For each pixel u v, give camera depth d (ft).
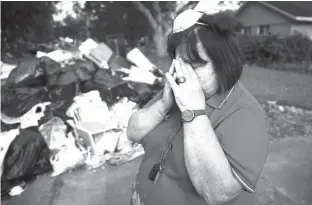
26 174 8.82
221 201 2.75
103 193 8.63
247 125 2.77
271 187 8.82
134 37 67.67
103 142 10.35
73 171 9.82
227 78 2.82
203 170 2.68
